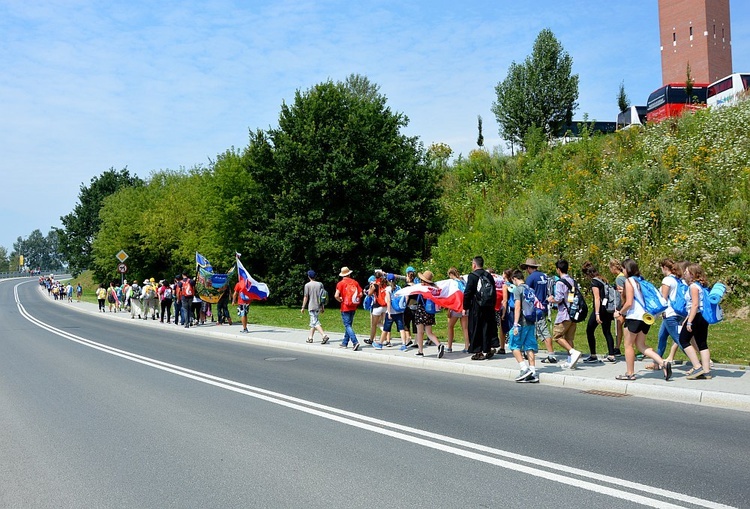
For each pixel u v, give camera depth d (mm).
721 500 4430
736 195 18375
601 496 4551
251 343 17656
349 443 6246
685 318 9117
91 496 4828
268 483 5039
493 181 32000
